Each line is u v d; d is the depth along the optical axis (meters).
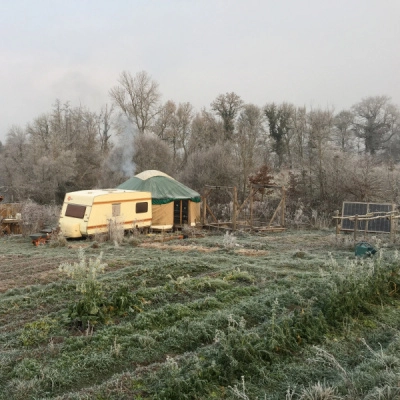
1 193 35.22
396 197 21.77
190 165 29.17
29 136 40.12
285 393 4.35
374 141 44.88
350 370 4.79
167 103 41.50
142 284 7.83
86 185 35.97
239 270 8.84
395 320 6.32
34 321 6.20
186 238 16.20
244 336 5.05
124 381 4.36
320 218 20.91
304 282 7.66
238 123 42.50
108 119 41.75
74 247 14.09
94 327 5.84
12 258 12.15
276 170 39.44
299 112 37.25
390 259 9.23
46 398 4.16
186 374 4.39
